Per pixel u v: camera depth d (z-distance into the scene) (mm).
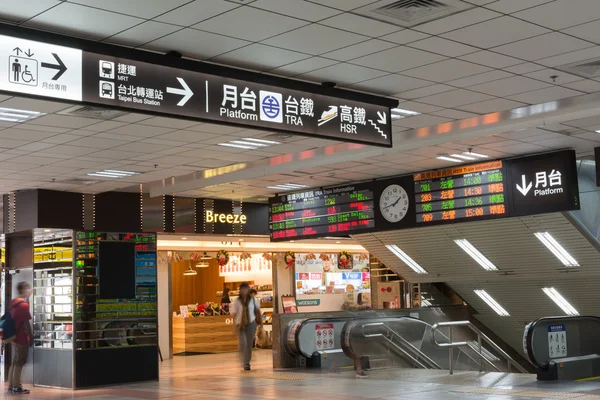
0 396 12523
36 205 13367
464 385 11172
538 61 7215
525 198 11953
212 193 15656
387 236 17781
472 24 6141
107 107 6098
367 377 12852
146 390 12555
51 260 14062
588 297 17469
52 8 5562
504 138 10844
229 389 12055
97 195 14148
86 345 13430
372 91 8086
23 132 9078
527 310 19359
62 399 11812
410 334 15891
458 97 8453
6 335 12922
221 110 6738
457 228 16172
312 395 10766
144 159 11047
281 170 12781
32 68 5746
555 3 5734
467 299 20312
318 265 24172
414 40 6488
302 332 15172
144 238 14516
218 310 22375
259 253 22641
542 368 11594
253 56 6777
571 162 11547
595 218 14766
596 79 7914
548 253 15820
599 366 12484
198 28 6047
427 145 11000
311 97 7434
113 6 5559
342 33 6258
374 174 13648
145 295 14281
